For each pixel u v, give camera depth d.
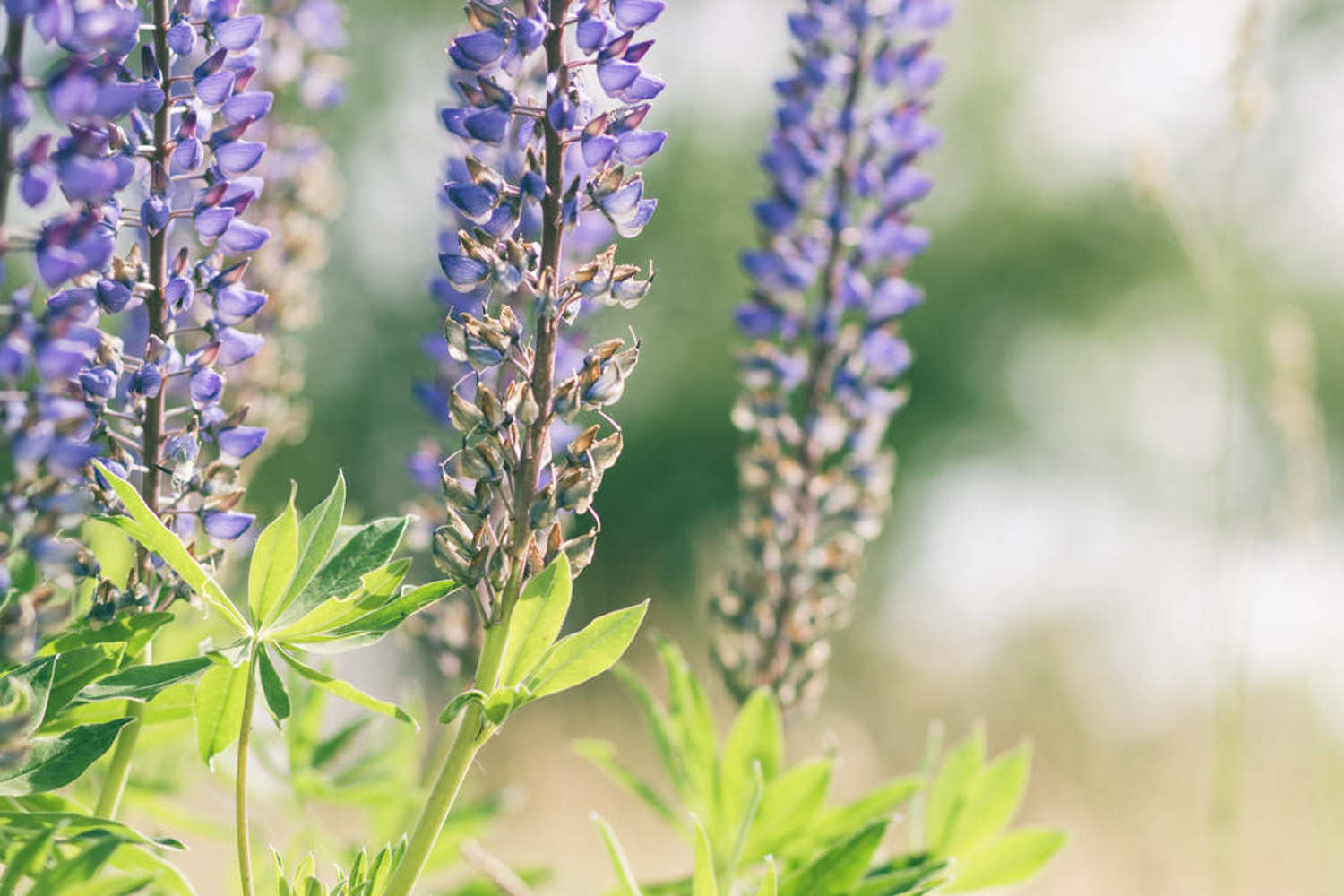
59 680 2.17
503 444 2.21
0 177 1.85
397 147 22.00
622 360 2.24
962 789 3.34
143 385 2.23
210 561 2.36
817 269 4.29
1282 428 5.91
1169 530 13.86
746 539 4.25
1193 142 18.11
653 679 11.10
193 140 2.25
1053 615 10.71
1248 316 23.09
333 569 2.40
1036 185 28.97
